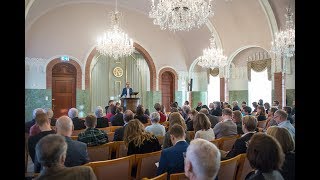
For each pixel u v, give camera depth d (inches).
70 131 127.8
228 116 198.2
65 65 530.9
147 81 655.1
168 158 111.6
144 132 145.7
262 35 468.1
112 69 636.7
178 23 325.1
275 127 101.9
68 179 79.9
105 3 547.5
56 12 511.2
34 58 496.7
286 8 406.6
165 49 623.2
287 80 458.6
